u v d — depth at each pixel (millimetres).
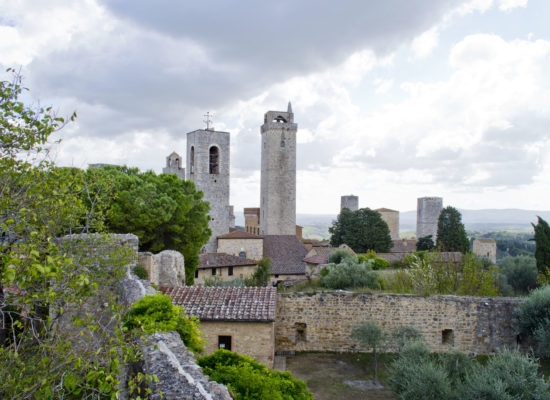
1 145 10023
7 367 7824
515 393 15383
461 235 73312
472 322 24469
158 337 10148
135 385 7414
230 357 11672
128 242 19172
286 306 24562
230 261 49031
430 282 30875
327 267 39281
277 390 10469
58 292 9133
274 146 92938
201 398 7086
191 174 75000
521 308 23875
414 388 16391
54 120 10680
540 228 40625
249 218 109062
